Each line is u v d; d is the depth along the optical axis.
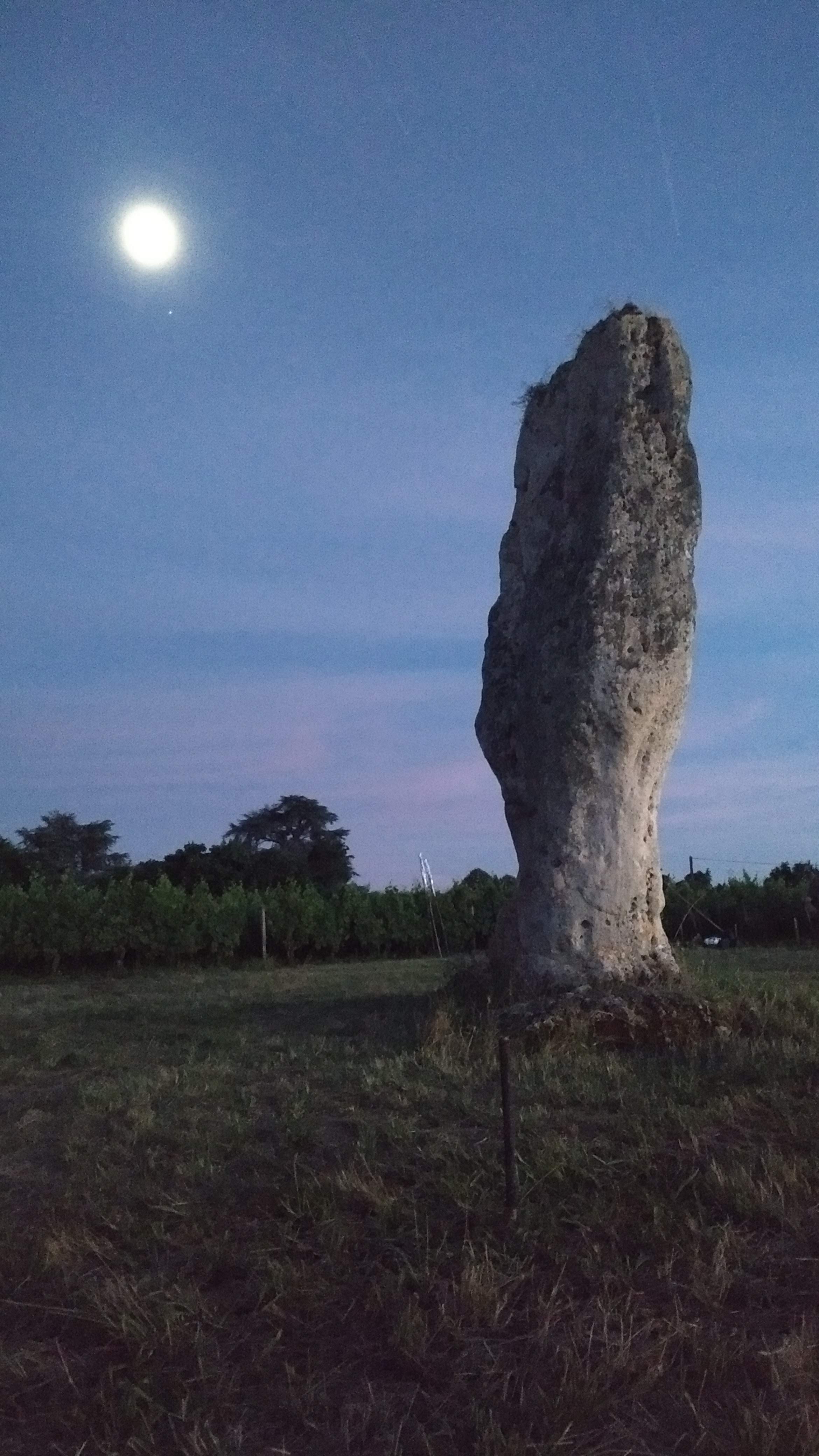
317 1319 5.05
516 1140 6.61
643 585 10.10
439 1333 4.86
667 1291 5.09
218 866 36.44
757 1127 6.82
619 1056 8.62
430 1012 10.02
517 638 10.91
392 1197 5.99
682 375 10.53
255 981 17.80
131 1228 5.91
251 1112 7.64
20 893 22.28
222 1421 4.42
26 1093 8.68
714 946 23.22
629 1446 4.16
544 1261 5.41
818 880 24.70
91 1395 4.61
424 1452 4.20
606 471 10.22
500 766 10.70
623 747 9.95
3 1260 5.61
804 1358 4.50
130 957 23.06
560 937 9.79
